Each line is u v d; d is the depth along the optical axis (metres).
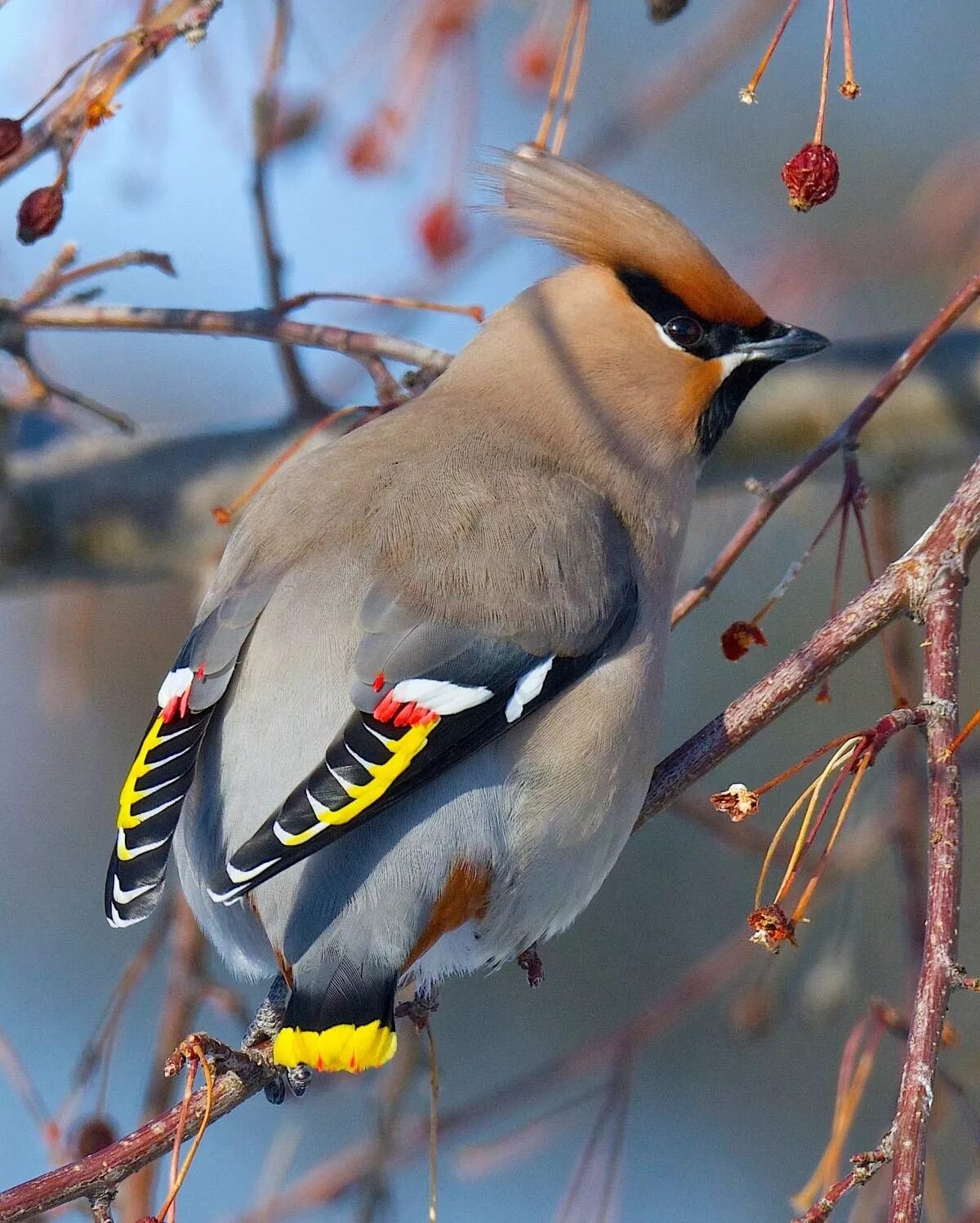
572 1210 10.56
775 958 10.91
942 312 9.14
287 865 7.96
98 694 15.28
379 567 8.81
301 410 12.24
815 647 8.68
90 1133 9.86
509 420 9.86
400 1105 10.53
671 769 9.22
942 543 8.34
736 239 15.05
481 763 8.69
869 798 11.71
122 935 14.83
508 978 13.98
